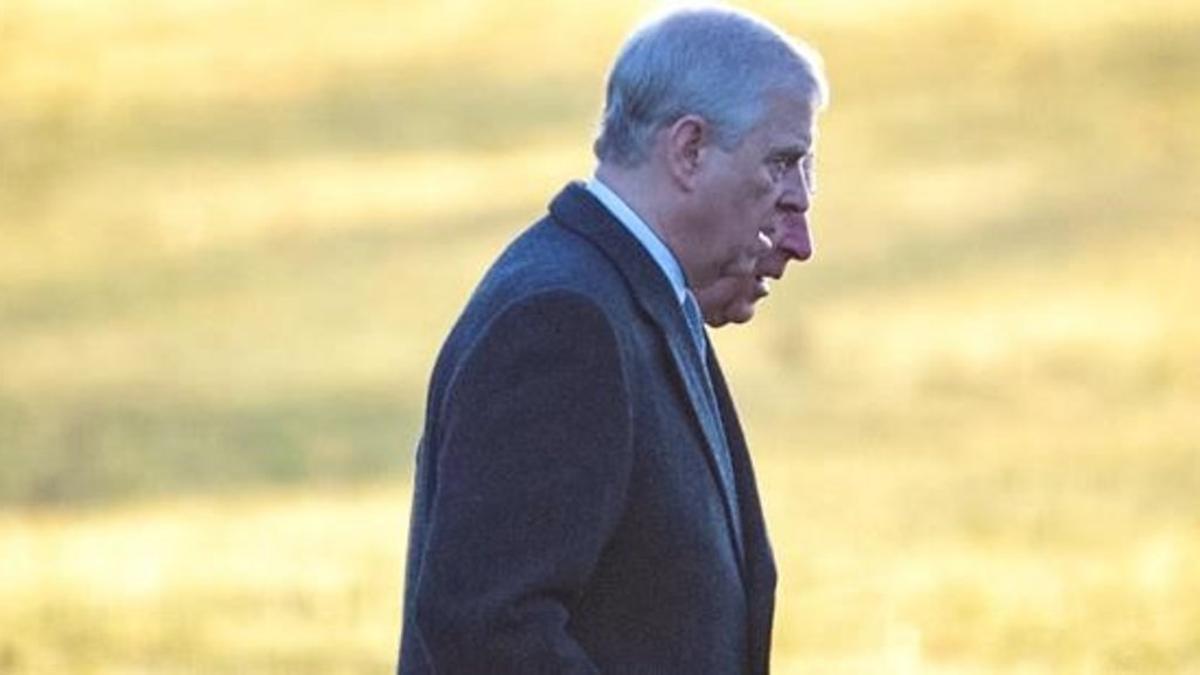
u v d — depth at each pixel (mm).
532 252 15242
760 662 15625
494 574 14391
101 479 76938
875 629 48719
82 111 140875
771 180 15375
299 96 141375
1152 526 63656
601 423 14641
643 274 15180
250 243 115250
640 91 15352
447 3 155125
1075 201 112312
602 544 14656
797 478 72188
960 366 88250
